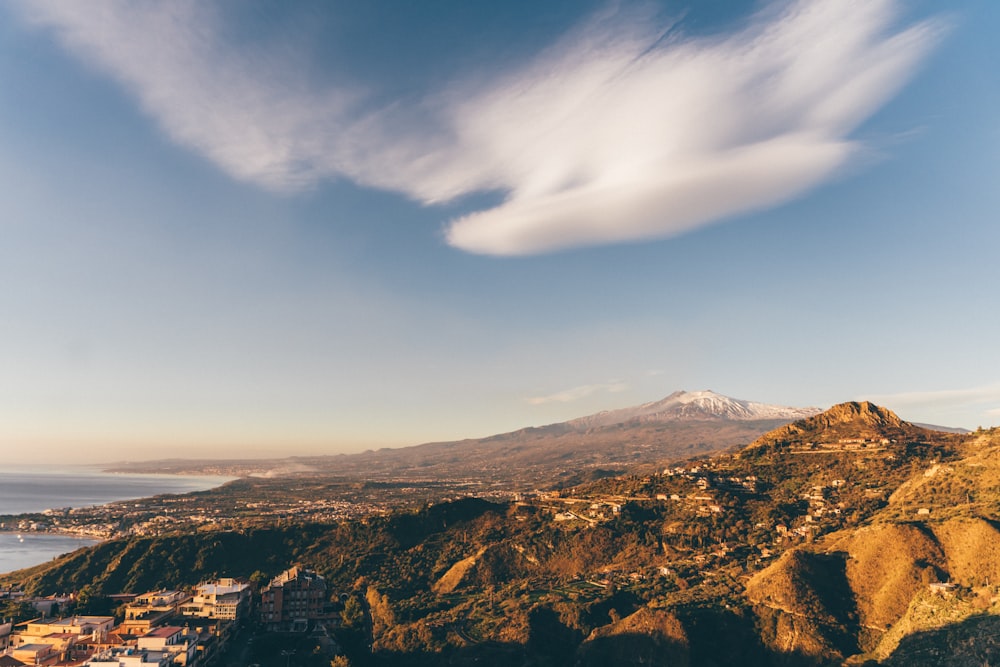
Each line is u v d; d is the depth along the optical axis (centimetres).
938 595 19275
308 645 17012
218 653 15500
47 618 16862
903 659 17462
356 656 17850
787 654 19512
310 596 19212
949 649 16875
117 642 14425
